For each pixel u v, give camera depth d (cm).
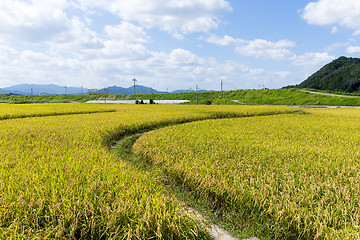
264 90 10194
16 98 11219
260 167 654
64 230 346
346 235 362
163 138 1140
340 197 478
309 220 411
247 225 452
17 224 337
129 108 4091
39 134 1199
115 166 630
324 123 1875
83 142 998
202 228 411
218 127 1602
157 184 543
